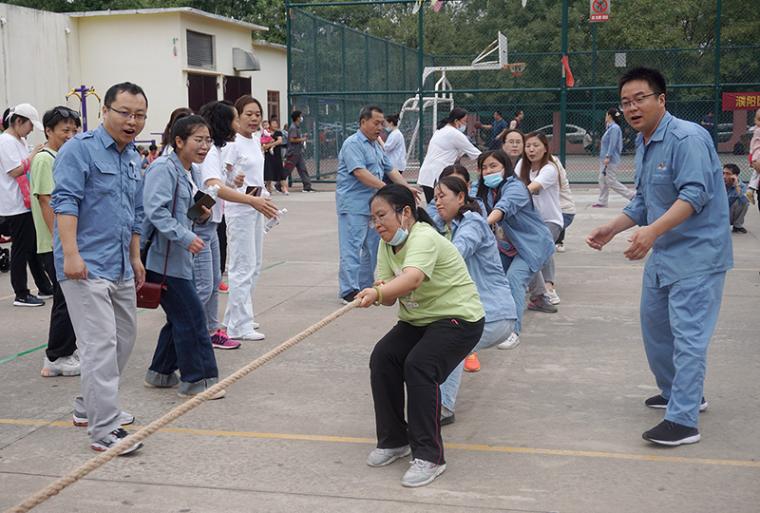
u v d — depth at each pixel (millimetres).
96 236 4582
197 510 3988
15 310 8320
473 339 4395
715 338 6824
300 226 14102
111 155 4629
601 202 15938
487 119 22578
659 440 4609
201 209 5453
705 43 28594
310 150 20766
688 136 4520
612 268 10000
